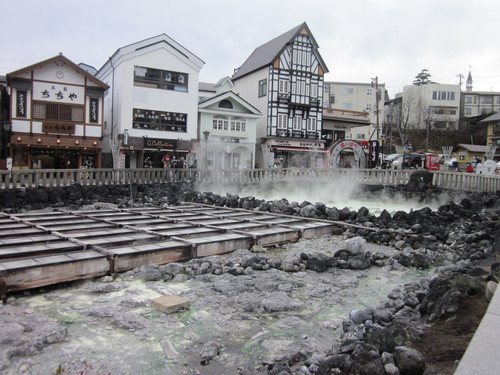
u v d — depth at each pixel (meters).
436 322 6.65
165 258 10.91
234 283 9.56
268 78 46.19
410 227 16.28
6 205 22.50
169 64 37.84
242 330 7.18
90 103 33.19
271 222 16.55
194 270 10.42
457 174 29.14
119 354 6.17
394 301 8.20
